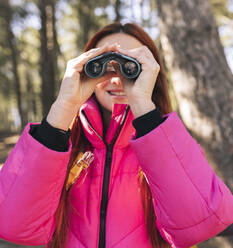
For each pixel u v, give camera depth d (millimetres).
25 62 28547
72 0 18734
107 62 1206
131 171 1385
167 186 1150
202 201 1130
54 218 1330
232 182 3145
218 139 3189
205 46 3221
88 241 1294
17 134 25828
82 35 19938
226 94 3213
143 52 1229
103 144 1401
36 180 1147
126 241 1285
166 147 1149
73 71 1208
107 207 1324
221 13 16094
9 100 36156
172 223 1166
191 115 3295
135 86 1209
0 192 1177
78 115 1515
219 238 3217
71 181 1373
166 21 3365
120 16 16500
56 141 1175
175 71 3363
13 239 1192
